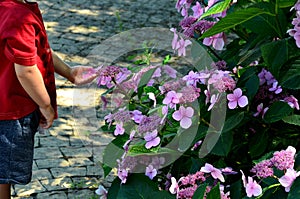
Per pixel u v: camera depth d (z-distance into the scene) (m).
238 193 2.33
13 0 2.98
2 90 3.09
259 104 2.59
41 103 3.12
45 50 3.12
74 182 3.97
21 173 3.24
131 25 6.74
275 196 2.23
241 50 2.78
